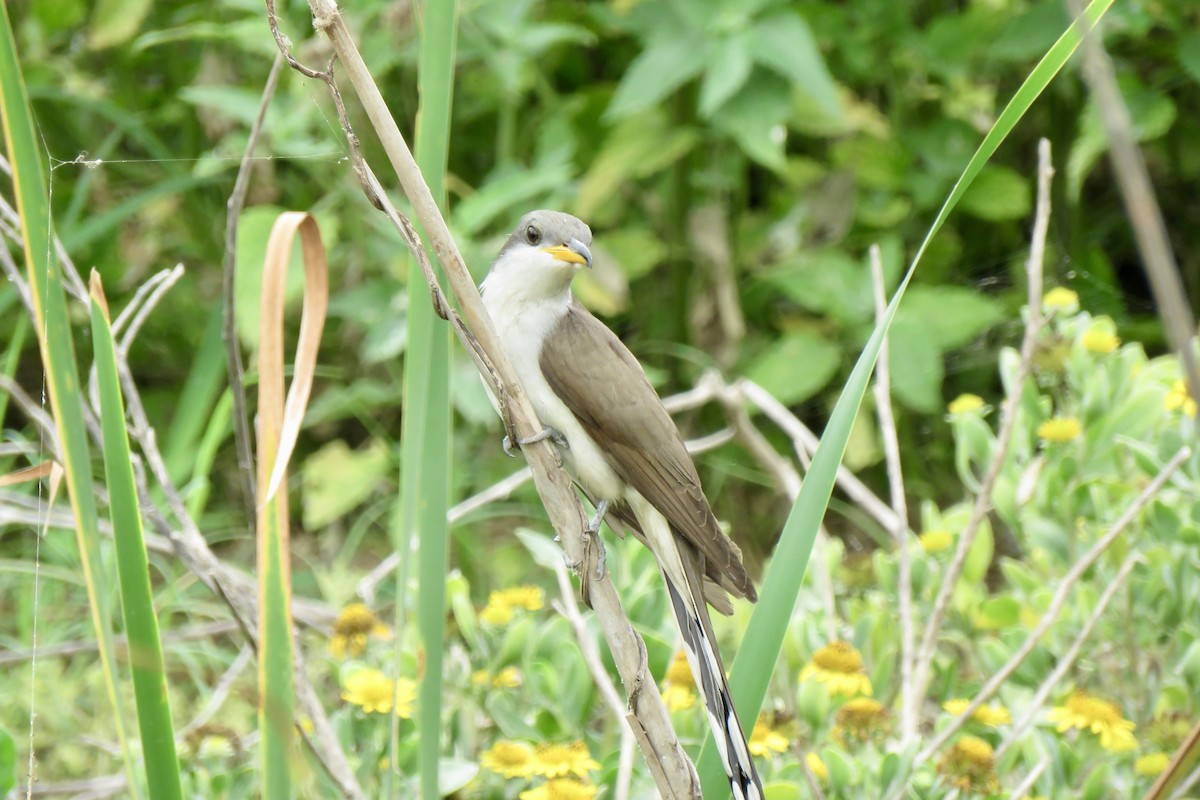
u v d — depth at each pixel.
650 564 8.60
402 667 7.52
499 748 6.82
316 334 5.26
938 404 12.01
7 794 6.61
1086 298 13.38
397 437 13.20
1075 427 8.50
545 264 7.09
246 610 7.18
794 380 12.39
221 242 12.92
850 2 13.51
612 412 6.82
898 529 8.43
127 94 13.42
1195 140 13.52
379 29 12.25
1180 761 4.96
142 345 12.98
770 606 5.14
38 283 4.89
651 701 5.20
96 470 11.19
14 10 13.52
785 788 6.38
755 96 12.10
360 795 6.35
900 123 13.52
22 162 4.78
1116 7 12.36
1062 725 6.87
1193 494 8.24
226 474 12.83
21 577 10.84
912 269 5.07
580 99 13.38
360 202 12.38
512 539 12.57
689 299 13.36
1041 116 13.72
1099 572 8.37
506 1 12.10
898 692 8.62
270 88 6.19
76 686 9.77
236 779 6.86
